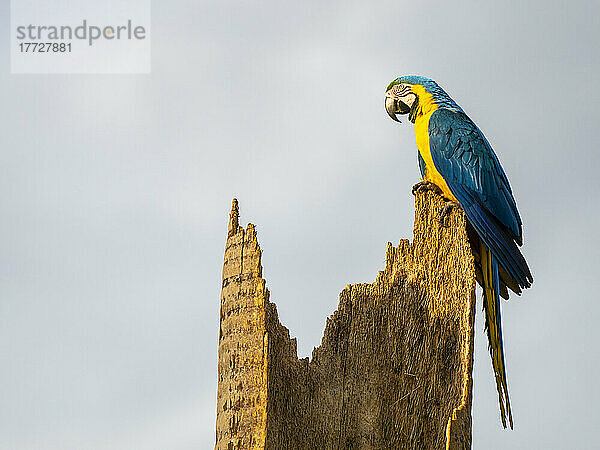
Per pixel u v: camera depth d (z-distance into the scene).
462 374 9.89
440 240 10.65
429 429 9.90
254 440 8.88
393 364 10.16
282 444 9.62
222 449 9.00
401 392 10.07
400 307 10.34
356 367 10.22
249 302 9.35
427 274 10.48
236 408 9.04
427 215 10.79
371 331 10.32
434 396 9.98
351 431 9.99
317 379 10.13
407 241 10.70
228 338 9.38
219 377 9.39
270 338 9.61
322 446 9.92
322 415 10.01
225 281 9.62
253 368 9.11
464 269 10.40
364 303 10.44
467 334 10.05
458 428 9.15
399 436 9.95
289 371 9.91
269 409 9.32
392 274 10.51
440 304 10.33
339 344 10.31
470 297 10.24
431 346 10.16
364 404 10.09
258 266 9.48
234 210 9.86
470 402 9.60
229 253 9.69
